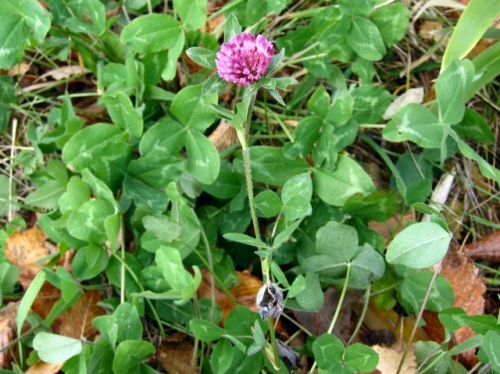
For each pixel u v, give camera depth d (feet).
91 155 1.16
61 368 1.04
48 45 1.28
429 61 1.40
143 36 1.17
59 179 1.20
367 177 1.12
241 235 0.88
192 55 0.89
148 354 0.99
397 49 1.39
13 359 1.09
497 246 1.23
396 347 1.13
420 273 1.08
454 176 1.29
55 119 1.28
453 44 1.13
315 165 1.16
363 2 1.19
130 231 1.20
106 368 0.99
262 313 0.85
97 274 1.11
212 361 0.97
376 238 1.13
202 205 1.22
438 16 1.44
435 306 1.08
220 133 1.25
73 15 1.27
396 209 1.12
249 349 0.95
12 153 1.30
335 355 0.96
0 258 1.19
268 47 0.86
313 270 1.05
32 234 1.21
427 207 0.93
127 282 1.11
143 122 1.24
